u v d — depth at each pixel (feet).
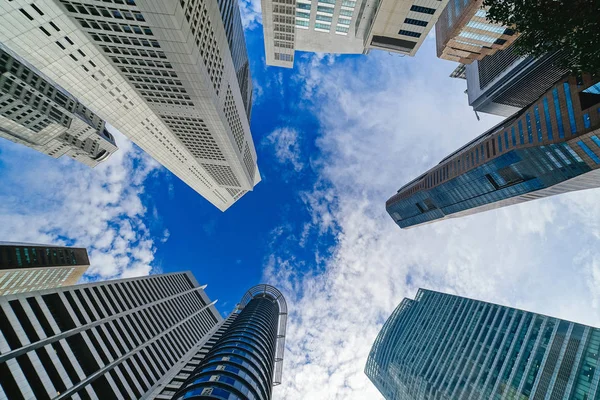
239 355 155.84
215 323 371.97
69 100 393.29
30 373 130.21
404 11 179.22
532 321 274.98
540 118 234.38
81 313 180.75
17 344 132.57
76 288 192.03
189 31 173.17
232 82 305.73
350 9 199.62
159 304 274.77
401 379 399.24
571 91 203.62
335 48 262.67
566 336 233.14
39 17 154.51
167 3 144.15
